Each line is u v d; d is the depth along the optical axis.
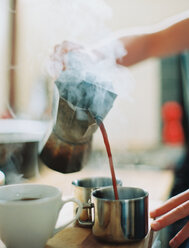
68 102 0.63
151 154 1.80
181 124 2.11
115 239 0.58
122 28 2.30
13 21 2.05
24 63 2.07
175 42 1.23
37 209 0.50
